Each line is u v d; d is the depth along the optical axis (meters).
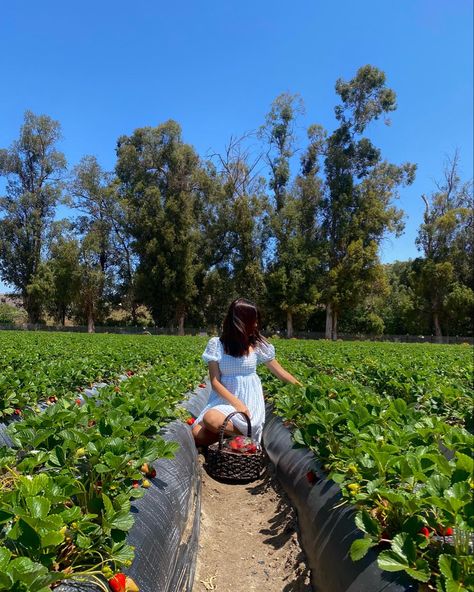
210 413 5.80
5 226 51.69
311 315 52.91
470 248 50.94
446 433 3.75
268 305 47.94
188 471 5.02
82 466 3.43
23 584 1.93
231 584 4.20
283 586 4.09
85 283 49.31
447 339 49.50
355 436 3.91
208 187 50.91
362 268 46.34
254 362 6.02
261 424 5.94
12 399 6.02
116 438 3.38
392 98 50.38
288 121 50.88
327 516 3.70
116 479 3.46
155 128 51.62
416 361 11.80
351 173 50.53
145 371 10.66
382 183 50.44
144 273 48.66
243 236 47.69
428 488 2.69
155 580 3.07
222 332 6.07
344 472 3.76
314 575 3.63
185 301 48.97
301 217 49.53
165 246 47.47
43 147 53.41
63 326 52.16
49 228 52.00
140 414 4.88
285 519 5.07
